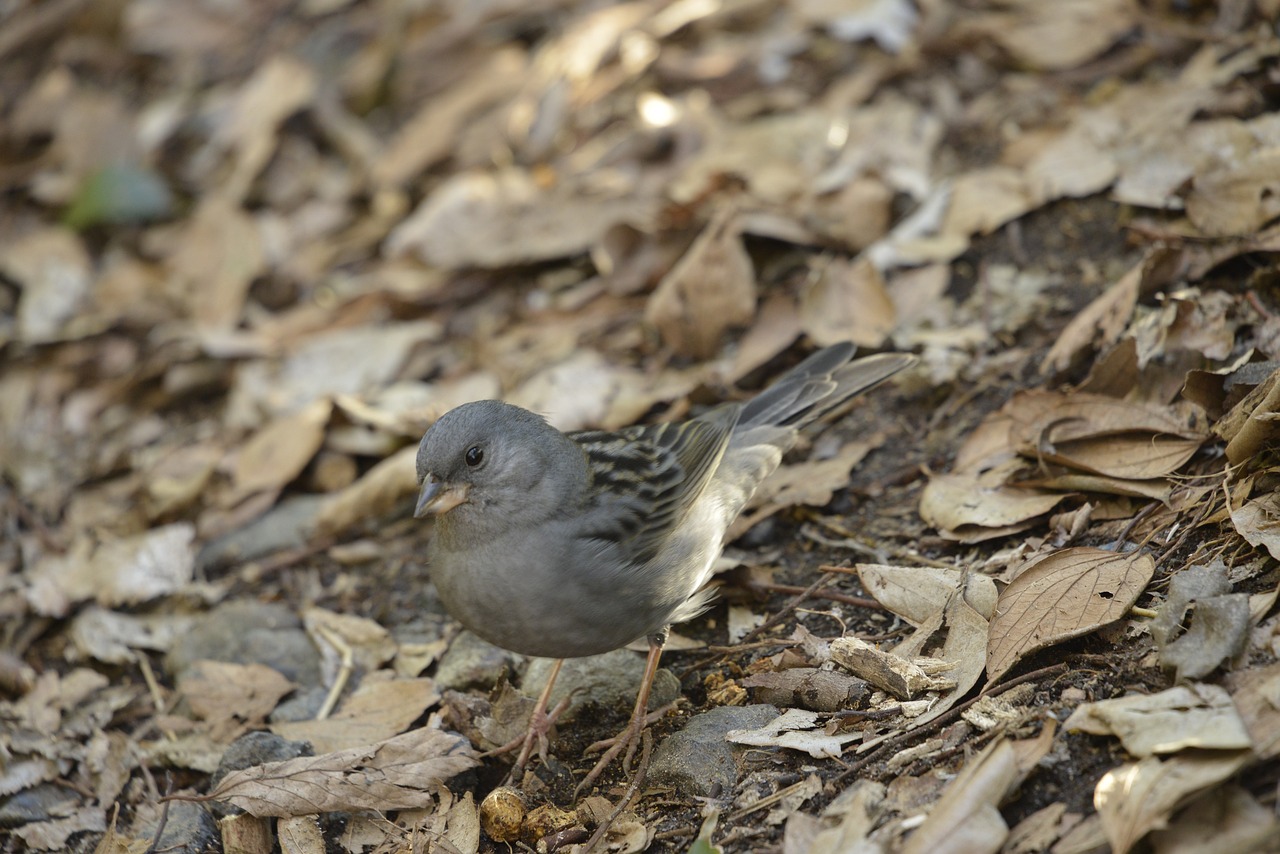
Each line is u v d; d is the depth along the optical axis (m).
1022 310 10.20
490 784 8.13
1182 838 5.70
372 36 16.16
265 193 14.91
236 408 12.34
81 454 12.40
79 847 8.30
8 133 16.44
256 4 17.19
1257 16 11.37
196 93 16.33
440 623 9.60
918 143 12.01
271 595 10.26
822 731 7.38
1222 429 7.82
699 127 13.06
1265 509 7.19
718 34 14.21
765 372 10.82
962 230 11.00
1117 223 10.39
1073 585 7.37
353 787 7.82
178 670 9.59
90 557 10.82
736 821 6.97
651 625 8.03
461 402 11.38
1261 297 8.91
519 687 8.77
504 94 14.62
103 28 17.36
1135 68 11.82
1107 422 8.41
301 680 9.27
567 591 7.57
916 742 7.01
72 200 15.25
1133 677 6.77
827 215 11.58
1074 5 12.59
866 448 9.80
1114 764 6.27
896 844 6.26
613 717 8.45
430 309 12.87
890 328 10.45
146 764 8.80
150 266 14.45
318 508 11.05
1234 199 9.59
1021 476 8.66
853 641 7.69
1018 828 6.16
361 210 14.50
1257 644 6.49
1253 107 10.43
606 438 8.38
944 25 13.16
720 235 11.05
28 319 14.02
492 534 7.59
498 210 13.19
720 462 8.64
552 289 12.57
